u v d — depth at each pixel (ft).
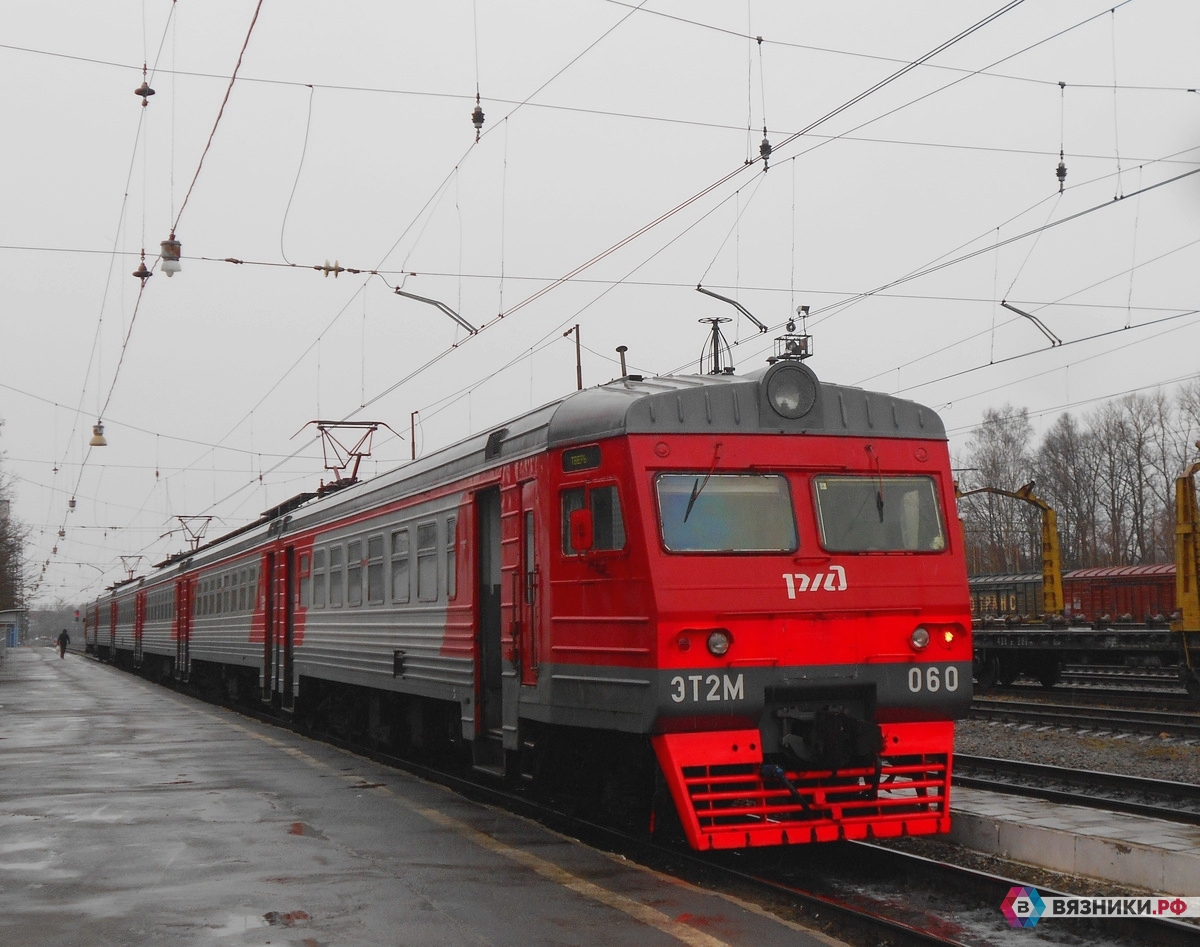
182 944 19.84
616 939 20.15
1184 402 169.27
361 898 22.98
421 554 41.81
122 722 64.85
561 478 29.68
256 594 71.31
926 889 25.44
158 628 121.29
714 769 26.94
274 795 36.42
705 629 26.27
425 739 44.52
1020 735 52.39
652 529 26.63
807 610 27.07
